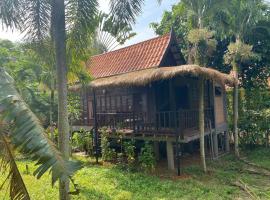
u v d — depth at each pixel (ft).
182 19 71.05
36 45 31.35
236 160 51.21
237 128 57.31
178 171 41.01
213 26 58.80
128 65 57.00
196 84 53.83
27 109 12.75
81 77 49.49
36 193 33.45
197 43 58.44
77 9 30.35
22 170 43.65
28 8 29.27
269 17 64.13
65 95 29.25
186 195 33.35
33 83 62.23
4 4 27.40
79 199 31.48
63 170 11.66
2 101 12.77
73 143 56.59
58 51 29.14
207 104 53.31
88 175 41.04
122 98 56.80
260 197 33.47
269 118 60.29
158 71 41.42
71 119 61.98
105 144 48.70
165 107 54.49
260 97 65.98
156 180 38.47
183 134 40.93
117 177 39.68
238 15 53.93
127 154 45.11
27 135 11.82
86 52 34.17
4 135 13.08
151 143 47.80
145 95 52.80
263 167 45.83
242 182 38.37
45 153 11.60
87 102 63.16
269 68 68.44
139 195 33.17
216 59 71.72
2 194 31.19
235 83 53.62
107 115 51.60
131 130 47.34
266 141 60.39
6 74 15.42
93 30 31.60
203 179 40.01
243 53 54.44
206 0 54.08
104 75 59.21
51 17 29.63
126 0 30.94
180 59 56.65
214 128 52.60
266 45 65.82
